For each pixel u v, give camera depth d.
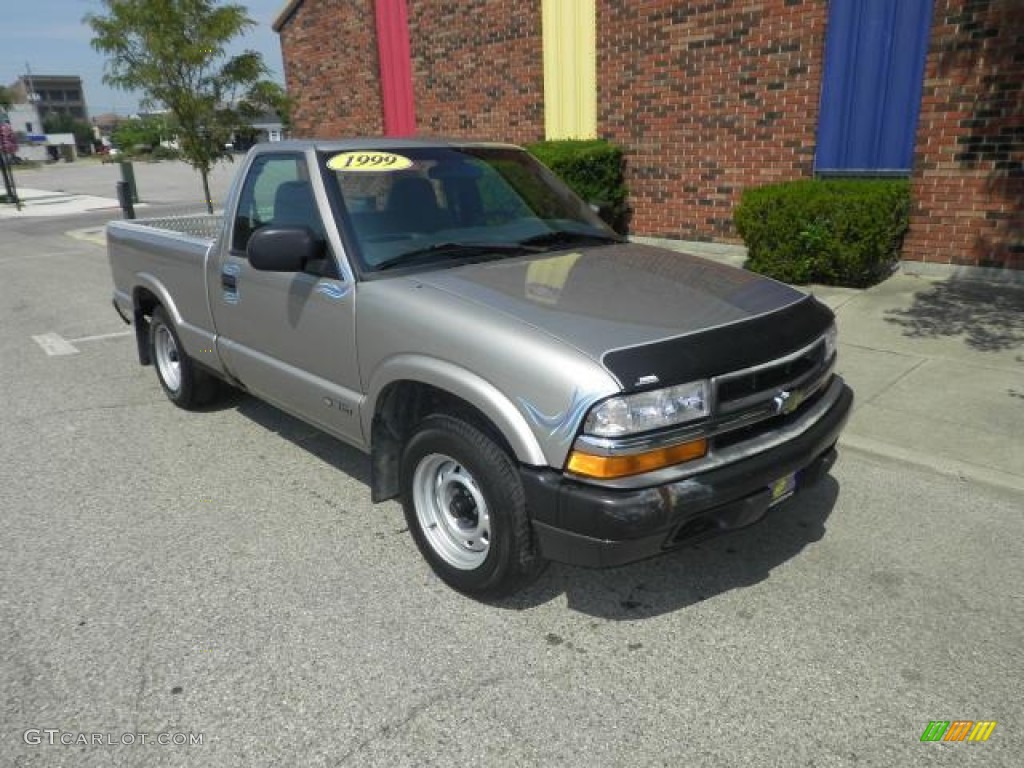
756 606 3.38
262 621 3.33
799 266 8.40
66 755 2.64
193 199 26.64
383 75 15.23
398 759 2.60
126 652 3.15
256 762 2.60
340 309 3.73
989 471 4.41
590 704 2.83
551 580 3.61
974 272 8.29
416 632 3.24
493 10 12.73
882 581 3.54
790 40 9.22
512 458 3.09
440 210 4.11
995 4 7.64
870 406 5.31
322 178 3.93
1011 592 3.43
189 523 4.20
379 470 3.80
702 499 2.87
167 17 14.18
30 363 7.37
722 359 2.97
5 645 3.21
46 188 36.91
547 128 12.51
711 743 2.64
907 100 8.50
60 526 4.19
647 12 10.51
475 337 3.11
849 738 2.65
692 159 10.55
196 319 5.21
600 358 2.84
